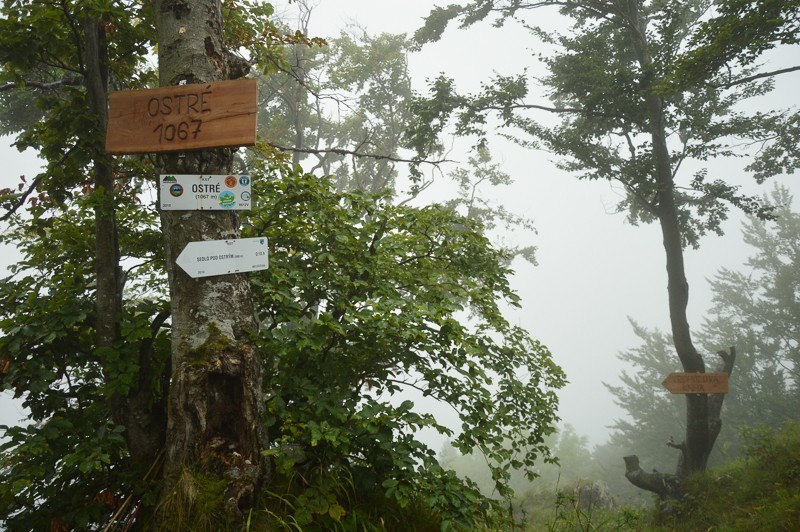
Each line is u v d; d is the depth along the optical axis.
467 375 4.12
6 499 3.14
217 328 3.25
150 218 4.77
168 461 3.14
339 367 4.22
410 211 4.91
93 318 4.03
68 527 3.30
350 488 3.60
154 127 3.40
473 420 4.00
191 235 3.37
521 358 5.38
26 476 3.22
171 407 3.13
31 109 10.09
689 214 14.80
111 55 5.24
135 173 5.05
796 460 9.57
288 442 3.51
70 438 3.48
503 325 5.18
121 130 3.41
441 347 4.12
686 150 13.64
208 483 2.94
